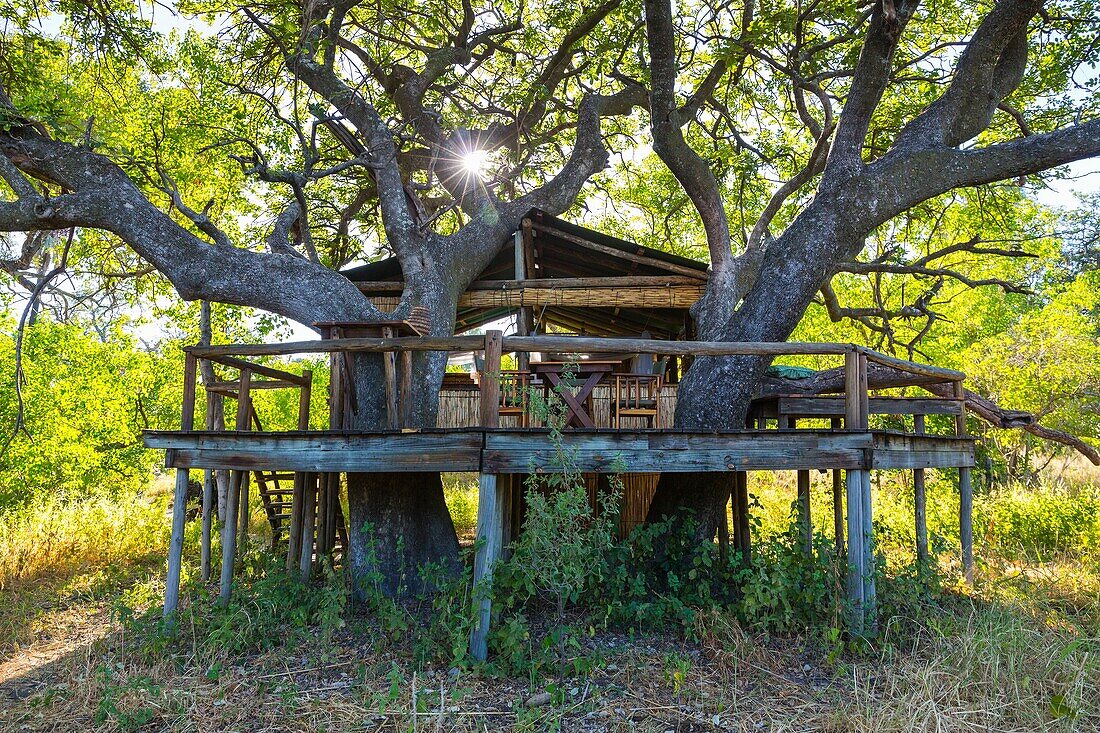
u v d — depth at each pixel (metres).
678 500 8.86
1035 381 14.85
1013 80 9.77
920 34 13.22
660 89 10.20
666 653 6.42
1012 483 14.82
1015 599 7.41
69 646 7.27
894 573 7.66
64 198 9.26
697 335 10.76
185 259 9.38
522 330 11.83
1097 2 10.59
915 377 9.55
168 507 16.23
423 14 13.30
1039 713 5.08
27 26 11.39
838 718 5.11
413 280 10.20
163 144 13.22
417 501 8.89
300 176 10.21
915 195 8.75
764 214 12.23
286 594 7.65
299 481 9.19
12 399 12.91
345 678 6.05
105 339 17.31
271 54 12.73
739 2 13.48
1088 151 8.38
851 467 6.74
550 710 5.35
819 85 12.29
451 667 6.03
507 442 6.32
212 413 11.38
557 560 5.97
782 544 7.57
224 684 5.91
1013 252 12.68
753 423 11.01
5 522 11.16
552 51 14.29
